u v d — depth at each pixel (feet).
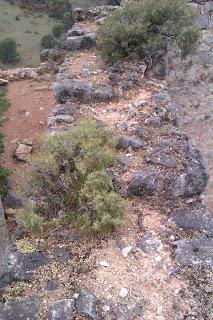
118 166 20.20
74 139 19.54
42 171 18.70
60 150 19.16
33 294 14.90
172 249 16.51
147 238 16.98
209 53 32.99
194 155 20.63
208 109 33.91
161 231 17.31
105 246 16.74
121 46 30.73
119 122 24.04
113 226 17.29
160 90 27.89
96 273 15.62
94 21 39.63
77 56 32.94
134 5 32.24
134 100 26.48
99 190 17.90
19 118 33.06
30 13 106.32
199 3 33.91
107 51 30.81
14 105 34.60
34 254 16.34
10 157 29.19
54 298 14.73
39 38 98.02
